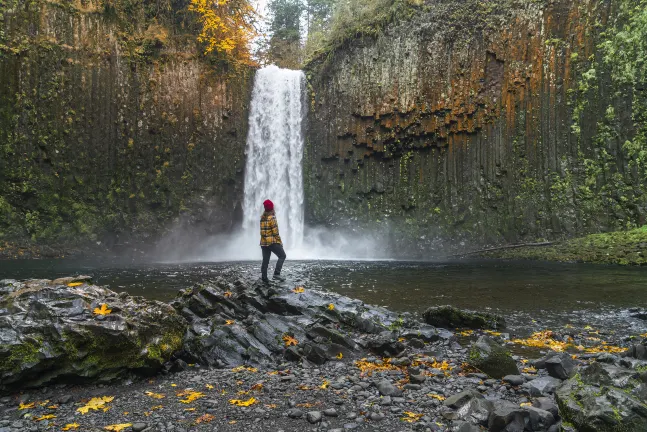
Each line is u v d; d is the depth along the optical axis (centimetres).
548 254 2047
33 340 425
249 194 2748
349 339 585
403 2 2672
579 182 2194
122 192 2388
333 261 2134
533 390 398
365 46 2742
